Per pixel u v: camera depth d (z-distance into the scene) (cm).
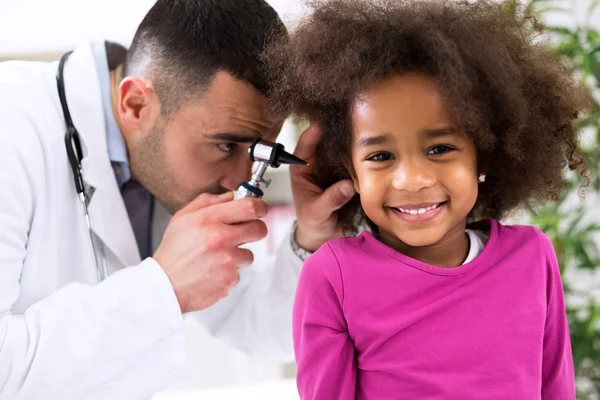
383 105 81
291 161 102
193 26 109
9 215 103
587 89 96
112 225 116
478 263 87
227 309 138
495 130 85
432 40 78
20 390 96
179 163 115
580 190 104
